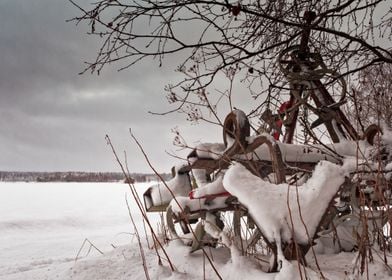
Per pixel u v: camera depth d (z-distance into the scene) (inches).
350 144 131.5
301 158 119.7
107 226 425.4
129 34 113.0
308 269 85.0
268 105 146.0
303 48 151.3
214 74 125.1
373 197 105.7
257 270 92.2
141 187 1262.3
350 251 117.9
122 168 109.4
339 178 88.0
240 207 110.9
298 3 152.5
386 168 106.3
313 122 148.4
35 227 403.9
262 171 118.0
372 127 132.7
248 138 108.1
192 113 127.6
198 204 112.3
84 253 262.8
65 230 397.1
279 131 143.0
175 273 105.4
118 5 112.0
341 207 121.6
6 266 204.7
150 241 157.9
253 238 108.6
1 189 1136.2
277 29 159.6
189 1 115.0
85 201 744.3
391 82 163.6
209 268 102.9
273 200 85.5
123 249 146.6
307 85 144.5
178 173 137.5
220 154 115.7
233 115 109.3
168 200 134.1
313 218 84.4
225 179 91.5
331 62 149.6
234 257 97.3
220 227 114.0
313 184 87.4
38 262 213.8
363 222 91.6
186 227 129.9
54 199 784.3
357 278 86.0
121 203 704.4
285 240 83.2
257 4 143.3
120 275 116.3
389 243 109.6
